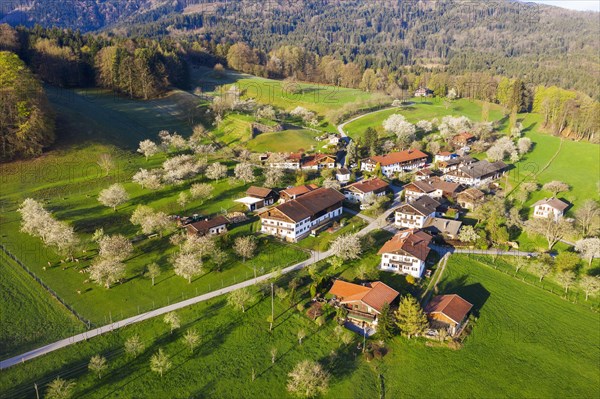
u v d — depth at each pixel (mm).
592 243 111062
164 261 100312
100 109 199375
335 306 87938
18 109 145625
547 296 98500
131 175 146125
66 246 97062
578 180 157500
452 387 72188
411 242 104250
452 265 106250
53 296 86438
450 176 157875
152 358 70875
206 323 81812
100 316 82000
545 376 75812
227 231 115062
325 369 73625
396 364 75875
